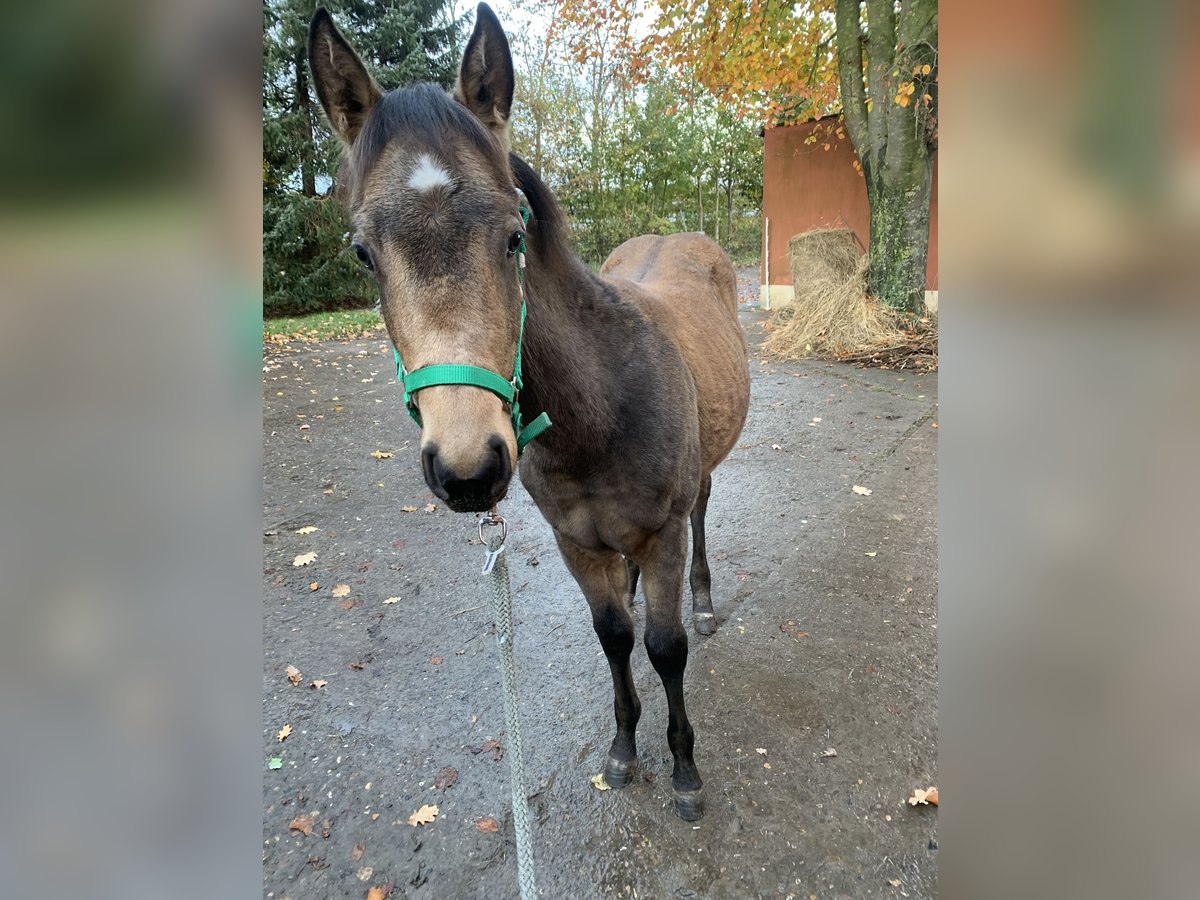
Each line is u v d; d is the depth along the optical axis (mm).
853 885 1701
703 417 2189
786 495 4027
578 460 1652
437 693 2494
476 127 1292
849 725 2215
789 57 9867
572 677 2555
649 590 1875
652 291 2432
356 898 1746
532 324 1498
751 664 2543
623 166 19031
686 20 9875
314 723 2355
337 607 3070
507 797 2037
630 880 1754
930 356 7047
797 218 11188
